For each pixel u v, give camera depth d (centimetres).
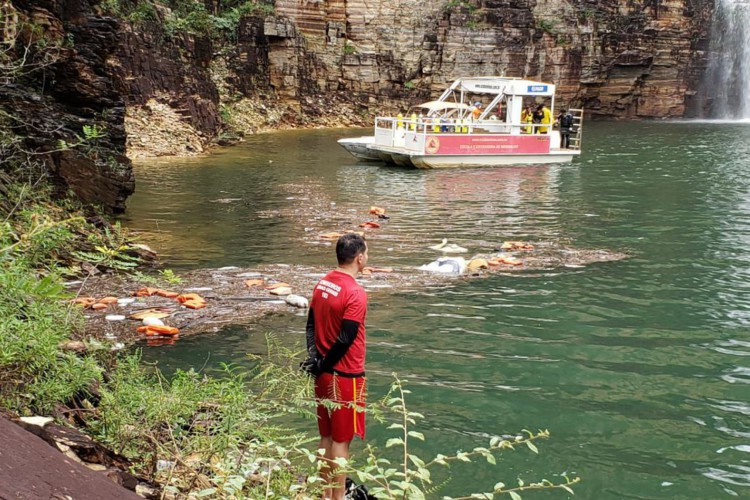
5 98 1294
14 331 449
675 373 785
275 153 3109
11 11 1318
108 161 1513
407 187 2231
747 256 1339
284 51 4366
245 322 923
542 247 1413
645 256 1338
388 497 381
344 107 4659
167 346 828
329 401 453
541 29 5194
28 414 412
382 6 4825
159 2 3497
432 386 735
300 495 443
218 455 444
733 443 628
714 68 5788
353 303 467
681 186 2302
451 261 1222
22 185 1110
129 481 388
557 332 909
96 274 1070
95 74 1498
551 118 2912
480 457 591
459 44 4941
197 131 3175
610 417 673
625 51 5475
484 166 2789
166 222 1609
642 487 555
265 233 1518
